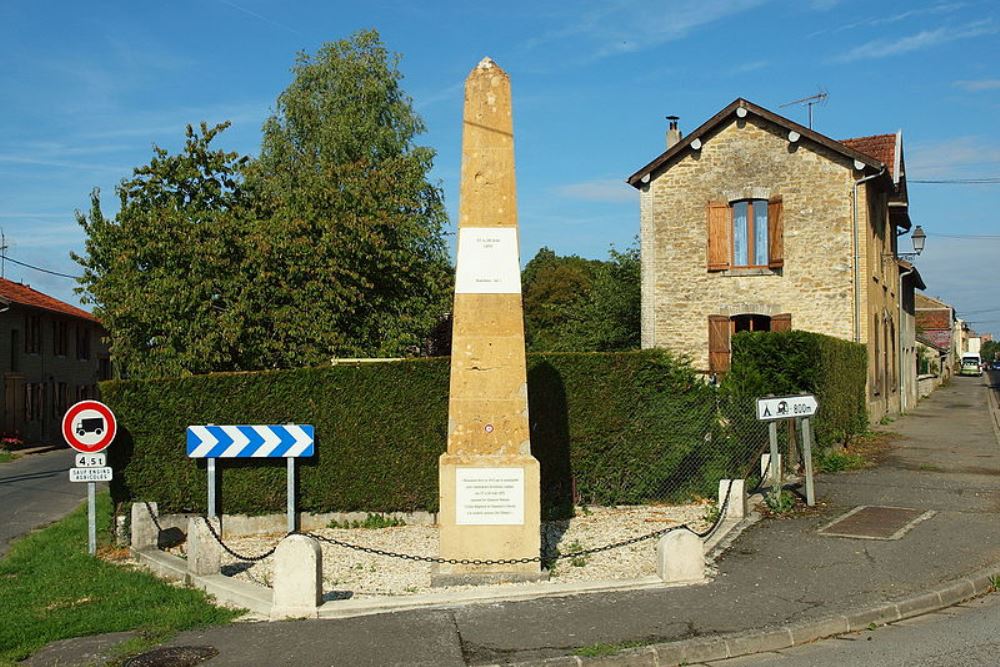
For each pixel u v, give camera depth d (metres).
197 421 12.80
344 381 13.21
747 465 13.95
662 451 13.95
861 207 22.58
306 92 35.12
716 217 23.83
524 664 6.89
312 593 8.32
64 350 41.94
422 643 7.40
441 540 9.63
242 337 20.70
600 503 13.88
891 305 29.56
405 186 24.92
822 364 16.23
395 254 22.98
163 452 12.66
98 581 10.06
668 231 24.34
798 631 7.57
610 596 8.62
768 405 12.27
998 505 12.64
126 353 21.50
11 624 8.30
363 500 13.19
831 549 10.25
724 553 10.21
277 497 12.98
